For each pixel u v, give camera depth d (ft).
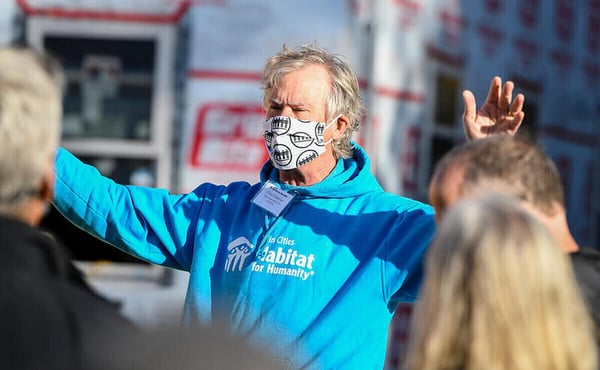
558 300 11.49
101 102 40.68
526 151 14.35
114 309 11.65
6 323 10.83
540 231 11.73
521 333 11.27
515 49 53.21
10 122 11.52
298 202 21.43
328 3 40.19
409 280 20.15
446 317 11.65
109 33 40.45
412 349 12.28
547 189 14.21
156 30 40.29
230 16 39.99
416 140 44.75
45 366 10.73
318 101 21.35
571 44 58.95
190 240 21.90
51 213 44.09
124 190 22.07
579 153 59.62
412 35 44.24
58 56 40.52
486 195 12.37
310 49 21.98
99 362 10.58
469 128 19.83
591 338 12.94
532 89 54.80
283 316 20.24
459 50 48.14
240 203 21.98
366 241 20.53
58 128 12.42
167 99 40.27
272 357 9.43
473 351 11.39
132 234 21.76
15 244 11.37
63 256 12.01
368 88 40.98
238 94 39.88
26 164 11.70
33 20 40.37
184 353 9.04
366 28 41.11
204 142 39.96
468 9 48.85
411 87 44.27
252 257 21.03
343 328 19.95
